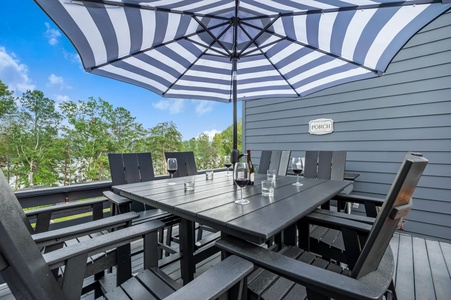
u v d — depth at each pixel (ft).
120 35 5.97
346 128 11.62
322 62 7.95
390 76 10.32
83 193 8.61
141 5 5.29
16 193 7.02
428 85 9.45
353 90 11.39
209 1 5.42
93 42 5.80
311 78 8.98
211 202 4.34
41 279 2.14
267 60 8.98
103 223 4.25
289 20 6.68
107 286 4.15
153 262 3.92
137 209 7.41
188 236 5.02
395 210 2.44
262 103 14.97
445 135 9.12
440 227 9.21
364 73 7.68
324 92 12.32
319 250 4.95
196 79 9.65
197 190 5.57
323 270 2.59
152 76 8.48
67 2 4.50
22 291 1.94
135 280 3.55
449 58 9.00
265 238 2.81
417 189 9.70
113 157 7.67
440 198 9.23
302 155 13.19
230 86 10.44
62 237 3.79
